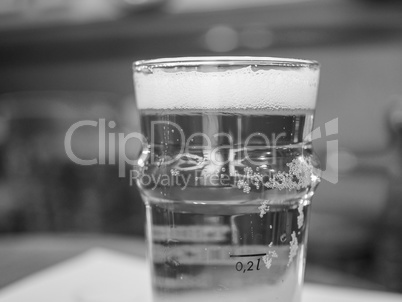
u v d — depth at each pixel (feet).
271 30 3.82
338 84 4.11
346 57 4.07
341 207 4.07
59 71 5.08
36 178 3.76
